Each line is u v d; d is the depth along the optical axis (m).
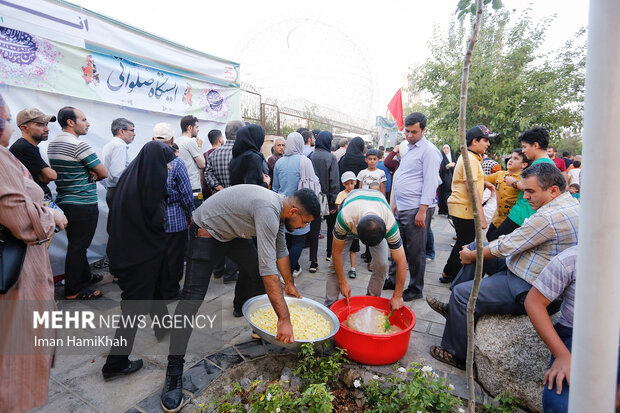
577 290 1.08
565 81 8.24
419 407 1.84
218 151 3.86
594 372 1.06
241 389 2.09
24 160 2.99
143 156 2.32
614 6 0.88
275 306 2.08
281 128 8.33
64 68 3.74
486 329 2.35
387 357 2.37
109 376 2.33
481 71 8.69
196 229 2.28
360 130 10.96
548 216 2.16
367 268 4.71
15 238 1.46
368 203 2.52
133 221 2.27
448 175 6.82
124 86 4.36
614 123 0.93
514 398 2.06
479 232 1.41
